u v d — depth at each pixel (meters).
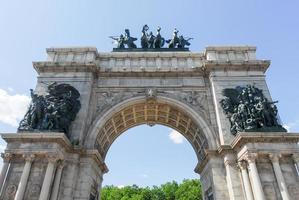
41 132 22.59
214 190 23.50
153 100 29.08
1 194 21.00
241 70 29.92
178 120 31.89
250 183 21.75
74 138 25.11
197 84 30.14
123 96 29.45
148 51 34.47
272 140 22.38
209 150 25.19
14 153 22.06
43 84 28.94
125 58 32.53
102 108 28.61
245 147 22.11
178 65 31.88
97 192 28.31
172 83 30.30
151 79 30.62
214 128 26.97
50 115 24.05
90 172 24.33
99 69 30.70
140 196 103.50
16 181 21.61
